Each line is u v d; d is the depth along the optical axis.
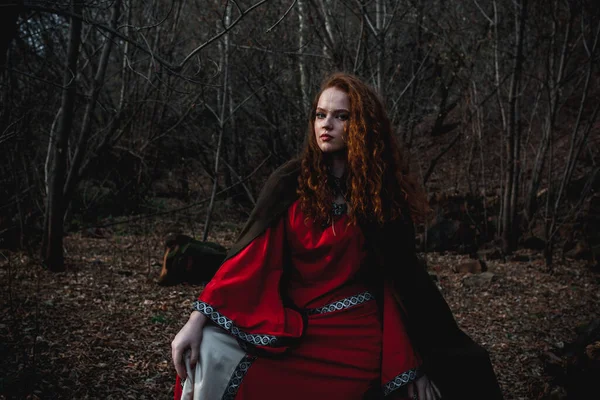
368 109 2.08
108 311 5.39
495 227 11.05
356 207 2.02
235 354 1.90
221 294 1.94
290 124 11.15
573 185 11.05
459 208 11.30
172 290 6.41
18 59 6.83
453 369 2.09
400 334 2.05
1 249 7.10
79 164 7.02
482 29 11.51
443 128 17.08
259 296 1.99
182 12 10.43
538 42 11.41
